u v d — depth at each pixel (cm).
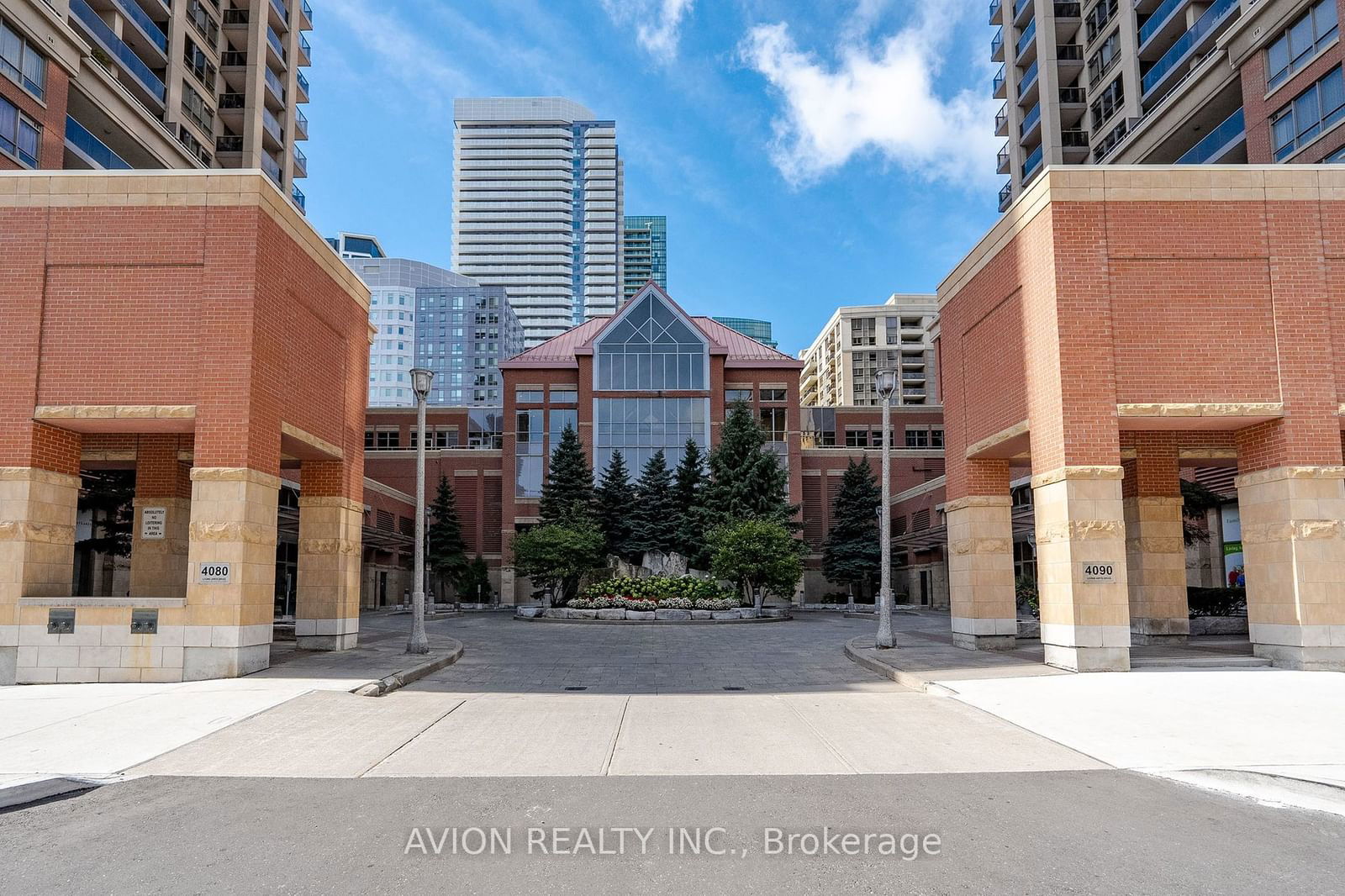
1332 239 1486
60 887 501
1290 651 1416
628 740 935
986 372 1797
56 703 1125
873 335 11806
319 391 1733
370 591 4753
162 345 1420
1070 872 523
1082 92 4772
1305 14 2886
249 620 1395
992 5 5450
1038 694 1172
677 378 5516
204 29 4297
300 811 663
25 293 1427
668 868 532
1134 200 1488
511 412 5622
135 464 1970
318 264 1722
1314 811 659
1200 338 1462
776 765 822
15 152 2734
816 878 513
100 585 2797
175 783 755
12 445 1393
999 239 1714
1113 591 1400
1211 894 486
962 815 646
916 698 1218
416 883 507
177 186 1450
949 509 1997
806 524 5191
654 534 4709
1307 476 1424
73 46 3000
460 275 18188
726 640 2408
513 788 733
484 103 19812
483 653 2005
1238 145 3319
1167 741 888
